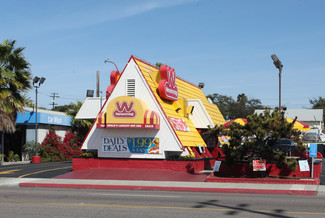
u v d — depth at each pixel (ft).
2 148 121.19
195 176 71.46
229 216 35.14
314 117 312.29
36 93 121.08
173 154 81.61
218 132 85.76
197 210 38.37
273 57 74.54
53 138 129.39
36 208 39.58
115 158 80.84
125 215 35.70
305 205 41.75
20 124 128.36
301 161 63.82
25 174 79.05
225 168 69.82
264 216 35.17
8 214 36.24
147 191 57.00
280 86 75.00
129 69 82.58
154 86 83.82
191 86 113.91
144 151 79.36
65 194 51.80
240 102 317.42
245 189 55.26
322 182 64.75
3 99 102.42
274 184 61.21
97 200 45.57
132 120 76.28
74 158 82.48
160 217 34.76
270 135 65.00
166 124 78.79
